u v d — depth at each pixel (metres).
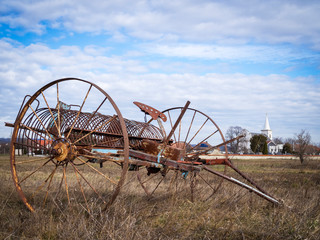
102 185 8.66
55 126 6.59
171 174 14.45
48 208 6.29
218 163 7.98
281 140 108.25
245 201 7.46
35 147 6.20
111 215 5.60
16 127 6.44
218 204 6.97
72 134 6.23
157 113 7.10
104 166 22.39
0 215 5.76
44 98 6.15
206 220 5.79
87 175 13.19
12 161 6.41
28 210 6.35
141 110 7.13
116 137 7.00
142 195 8.23
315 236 5.07
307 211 6.27
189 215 6.12
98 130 6.56
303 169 22.50
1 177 10.55
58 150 5.85
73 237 4.64
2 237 4.75
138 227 5.25
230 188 8.87
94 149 6.21
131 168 6.69
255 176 16.08
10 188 8.46
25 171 15.41
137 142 7.54
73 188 8.50
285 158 43.34
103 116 6.97
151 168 7.18
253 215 6.14
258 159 41.34
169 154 7.12
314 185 12.40
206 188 9.03
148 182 10.77
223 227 5.30
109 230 4.78
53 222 5.35
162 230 5.06
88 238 4.57
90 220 5.31
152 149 7.05
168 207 6.31
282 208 6.80
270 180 13.81
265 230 5.28
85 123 6.42
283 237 5.06
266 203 7.44
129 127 7.46
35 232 4.95
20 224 5.27
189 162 7.11
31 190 8.35
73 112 6.56
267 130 142.50
